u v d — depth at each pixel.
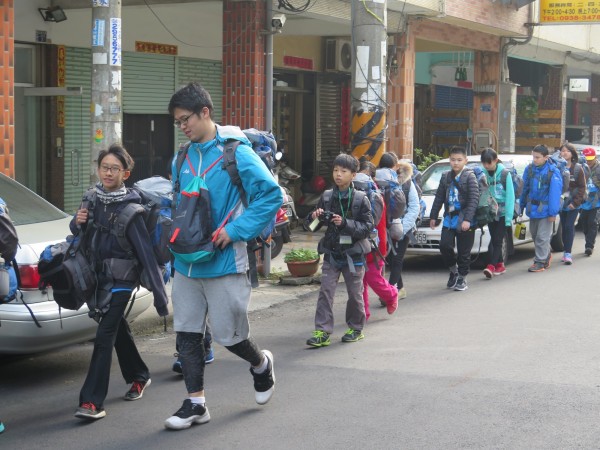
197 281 6.25
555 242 16.38
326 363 8.19
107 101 9.77
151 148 17.39
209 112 6.21
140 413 6.76
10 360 8.57
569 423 6.34
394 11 17.91
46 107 15.18
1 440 6.16
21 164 14.95
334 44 22.08
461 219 11.94
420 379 7.56
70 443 6.09
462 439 6.03
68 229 7.97
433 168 15.54
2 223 6.11
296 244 16.86
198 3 16.23
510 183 13.09
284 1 14.34
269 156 7.41
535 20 23.59
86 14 15.60
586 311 10.52
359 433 6.19
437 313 10.54
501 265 13.66
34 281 7.12
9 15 9.93
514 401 6.88
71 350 8.95
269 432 6.24
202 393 6.42
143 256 6.61
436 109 28.75
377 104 13.95
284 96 21.75
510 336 9.17
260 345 9.01
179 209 6.13
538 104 31.67
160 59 17.22
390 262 11.48
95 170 9.80
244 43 13.66
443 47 23.83
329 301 8.93
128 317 8.00
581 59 31.17
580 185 14.56
